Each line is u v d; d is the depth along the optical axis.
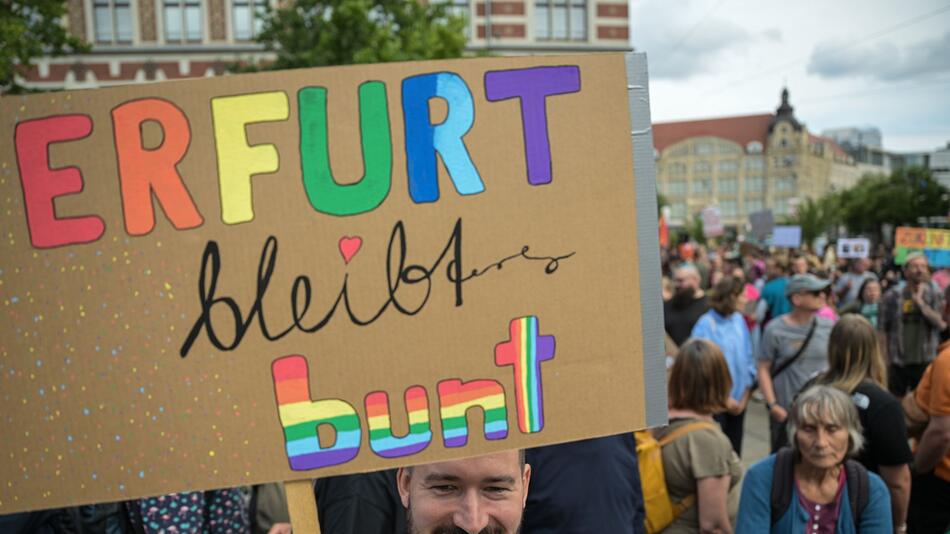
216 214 1.34
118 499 1.33
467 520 1.37
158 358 1.33
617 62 1.43
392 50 12.91
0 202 1.31
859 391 3.11
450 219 1.39
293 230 1.36
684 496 2.69
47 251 1.32
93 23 21.03
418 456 1.39
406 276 1.38
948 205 40.06
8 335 1.32
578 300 1.43
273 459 1.36
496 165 1.40
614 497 2.17
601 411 1.45
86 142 1.32
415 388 1.39
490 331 1.41
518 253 1.41
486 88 1.39
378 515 1.93
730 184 96.00
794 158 93.88
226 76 1.34
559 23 22.91
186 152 1.33
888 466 3.02
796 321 4.66
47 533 2.10
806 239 56.38
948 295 4.16
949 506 3.14
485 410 1.40
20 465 1.32
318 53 13.39
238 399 1.35
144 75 21.31
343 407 1.37
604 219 1.44
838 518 2.39
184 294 1.34
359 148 1.37
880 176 54.25
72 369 1.32
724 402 2.78
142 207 1.33
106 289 1.33
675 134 99.44
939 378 3.09
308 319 1.36
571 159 1.42
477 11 22.31
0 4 10.35
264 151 1.35
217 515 2.28
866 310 7.52
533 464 2.19
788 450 2.49
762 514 2.46
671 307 5.97
